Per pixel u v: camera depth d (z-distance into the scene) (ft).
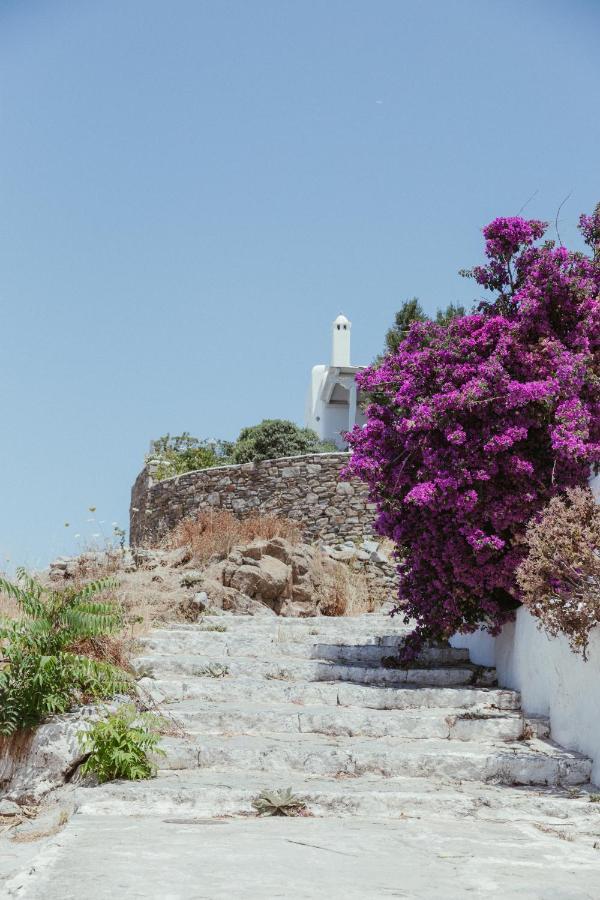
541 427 33.24
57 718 26.40
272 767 25.88
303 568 54.34
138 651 36.50
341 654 38.47
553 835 20.48
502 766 25.84
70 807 22.91
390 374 36.14
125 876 14.16
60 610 28.25
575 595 26.00
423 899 13.50
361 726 29.27
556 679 28.55
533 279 33.91
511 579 33.09
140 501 84.99
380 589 58.54
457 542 34.01
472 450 32.89
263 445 78.23
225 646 38.17
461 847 18.16
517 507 32.78
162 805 21.93
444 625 35.27
